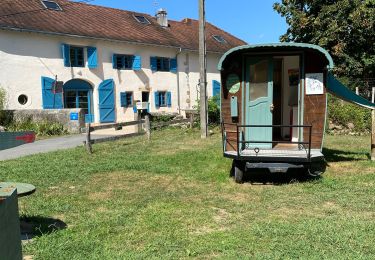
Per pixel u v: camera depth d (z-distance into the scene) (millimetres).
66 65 21828
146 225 5676
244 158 8031
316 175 8570
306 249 4691
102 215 6191
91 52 22844
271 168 7973
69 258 4594
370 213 6109
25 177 8875
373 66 22859
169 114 24016
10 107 19766
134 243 5062
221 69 8672
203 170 9539
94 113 23516
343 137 16375
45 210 6457
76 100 22719
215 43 32031
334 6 22906
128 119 24984
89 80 22969
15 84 19984
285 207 6512
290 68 9055
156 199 7086
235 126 8828
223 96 8906
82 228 5609
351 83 21984
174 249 4812
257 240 5039
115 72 24266
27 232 5473
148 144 14234
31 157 11641
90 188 7938
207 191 7629
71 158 11234
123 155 11742
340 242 4879
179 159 10914
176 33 30406
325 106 8492
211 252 4723
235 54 8781
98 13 26688
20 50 20094
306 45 8141
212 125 20703
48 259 4566
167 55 27312
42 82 20938
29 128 18250
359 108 17734
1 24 19172
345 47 23141
